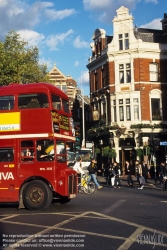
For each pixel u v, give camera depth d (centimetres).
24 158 1534
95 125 4731
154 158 3650
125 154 4306
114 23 4369
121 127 4212
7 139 1551
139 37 4394
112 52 4338
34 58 4116
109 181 3139
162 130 4206
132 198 1889
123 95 4278
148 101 4241
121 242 872
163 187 2511
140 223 1118
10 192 1527
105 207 1522
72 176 1625
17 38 3653
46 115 1538
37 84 1581
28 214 1370
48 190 1505
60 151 1583
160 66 4309
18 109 1561
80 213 1353
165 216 1252
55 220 1205
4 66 3375
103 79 4616
